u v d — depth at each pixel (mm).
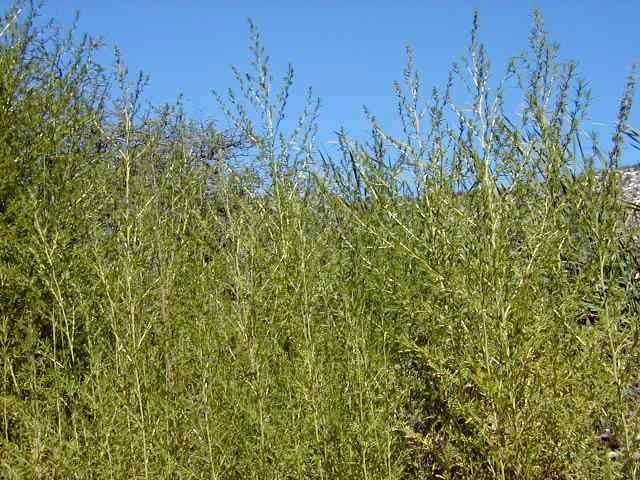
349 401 3146
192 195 4180
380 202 3467
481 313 2949
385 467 3080
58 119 5008
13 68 4984
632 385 3068
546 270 3039
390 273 3449
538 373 3010
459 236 3156
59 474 3199
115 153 4711
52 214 4367
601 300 2924
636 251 3105
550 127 3053
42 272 3758
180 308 3748
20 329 4113
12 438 3662
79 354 4105
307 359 3162
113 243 3994
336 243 3670
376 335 3367
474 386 3160
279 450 3066
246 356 3330
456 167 3219
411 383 3385
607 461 2877
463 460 3125
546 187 3078
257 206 3779
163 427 3260
